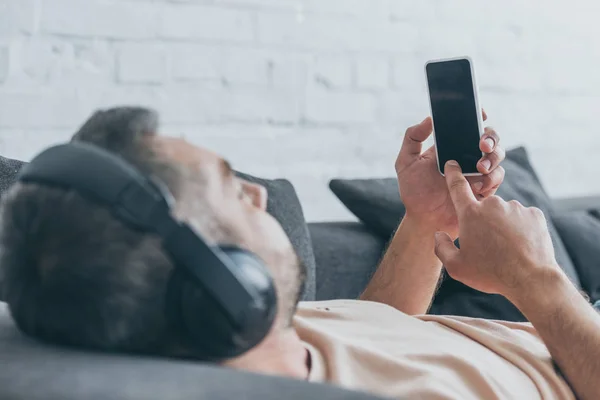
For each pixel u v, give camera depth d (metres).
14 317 0.66
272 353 0.77
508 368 0.93
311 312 1.03
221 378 0.54
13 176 1.20
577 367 0.91
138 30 1.98
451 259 1.01
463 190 1.03
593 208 2.43
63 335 0.62
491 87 2.52
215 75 2.08
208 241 0.62
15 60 1.85
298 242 1.54
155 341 0.63
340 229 1.83
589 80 2.71
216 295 0.58
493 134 1.20
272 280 0.63
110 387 0.51
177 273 0.60
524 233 0.96
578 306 0.93
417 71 2.38
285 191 1.58
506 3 2.53
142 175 0.63
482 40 2.49
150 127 0.69
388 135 2.34
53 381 0.53
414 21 2.37
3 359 0.58
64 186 0.61
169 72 2.02
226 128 2.10
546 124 2.64
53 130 1.90
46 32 1.88
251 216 0.74
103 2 1.94
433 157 1.31
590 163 2.73
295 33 2.19
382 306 1.08
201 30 2.06
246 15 2.12
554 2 2.62
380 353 0.85
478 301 1.71
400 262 1.30
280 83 2.17
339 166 2.27
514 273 0.95
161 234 0.59
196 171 0.68
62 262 0.61
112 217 0.61
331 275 1.71
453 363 0.89
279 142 2.18
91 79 1.93
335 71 2.25
